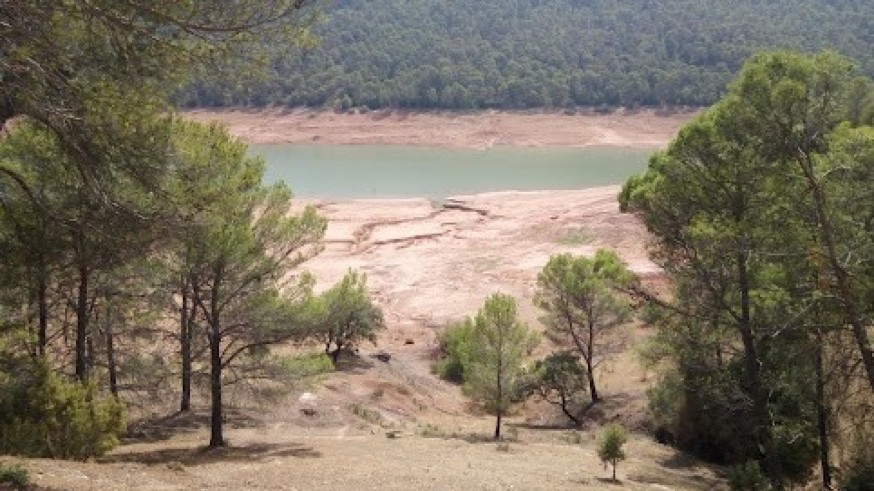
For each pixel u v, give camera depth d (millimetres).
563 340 32062
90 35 9781
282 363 20312
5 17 9180
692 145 19312
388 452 20219
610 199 58469
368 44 157250
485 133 115188
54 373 15992
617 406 29453
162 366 22453
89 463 14484
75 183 13734
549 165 90938
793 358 20172
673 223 20797
